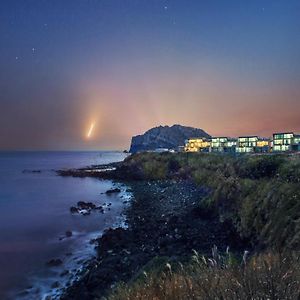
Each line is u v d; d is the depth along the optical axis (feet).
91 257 82.23
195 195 161.07
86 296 55.67
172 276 18.94
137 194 198.90
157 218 120.98
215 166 211.00
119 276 62.13
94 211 150.30
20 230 116.37
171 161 284.00
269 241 52.65
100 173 341.21
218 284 13.46
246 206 83.20
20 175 378.53
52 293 61.46
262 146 331.36
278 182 79.51
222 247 76.07
